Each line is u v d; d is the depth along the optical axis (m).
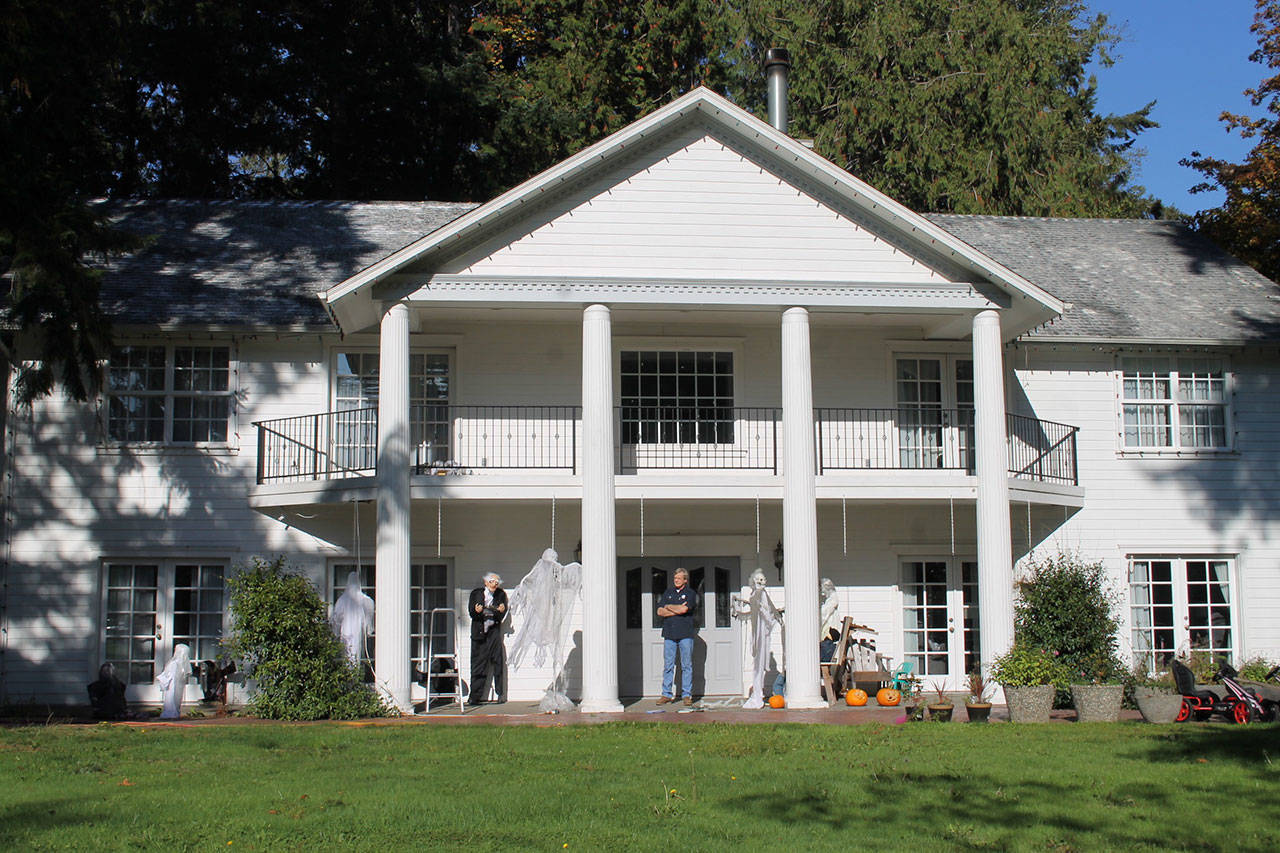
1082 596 19.48
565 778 12.24
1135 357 23.72
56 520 20.89
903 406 22.89
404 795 11.38
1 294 20.69
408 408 18.95
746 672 21.97
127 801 11.04
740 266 19.78
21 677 20.55
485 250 19.38
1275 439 23.83
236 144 33.88
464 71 33.53
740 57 37.12
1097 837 10.17
